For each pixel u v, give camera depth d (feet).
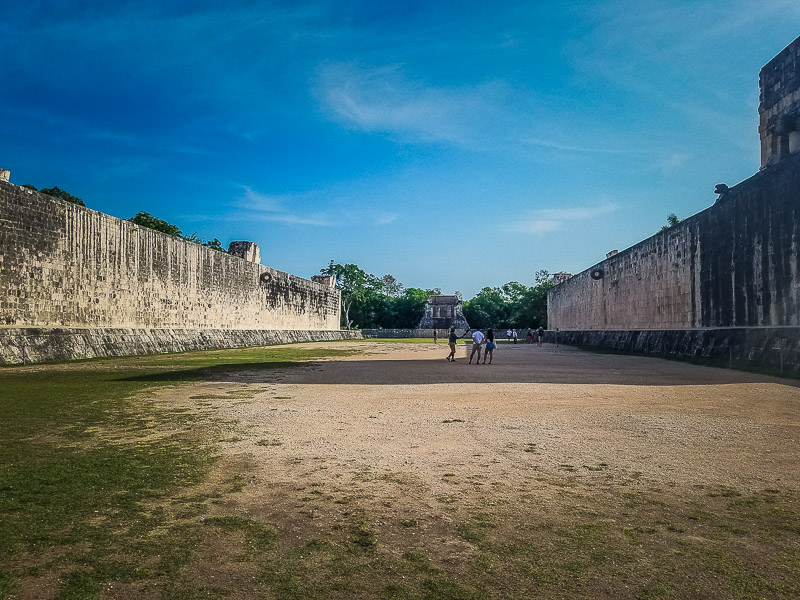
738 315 61.16
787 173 52.65
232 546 11.78
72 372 48.34
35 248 62.90
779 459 18.49
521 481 16.22
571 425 24.23
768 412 27.20
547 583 10.18
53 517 13.38
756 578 10.34
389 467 17.75
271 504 14.34
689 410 27.86
